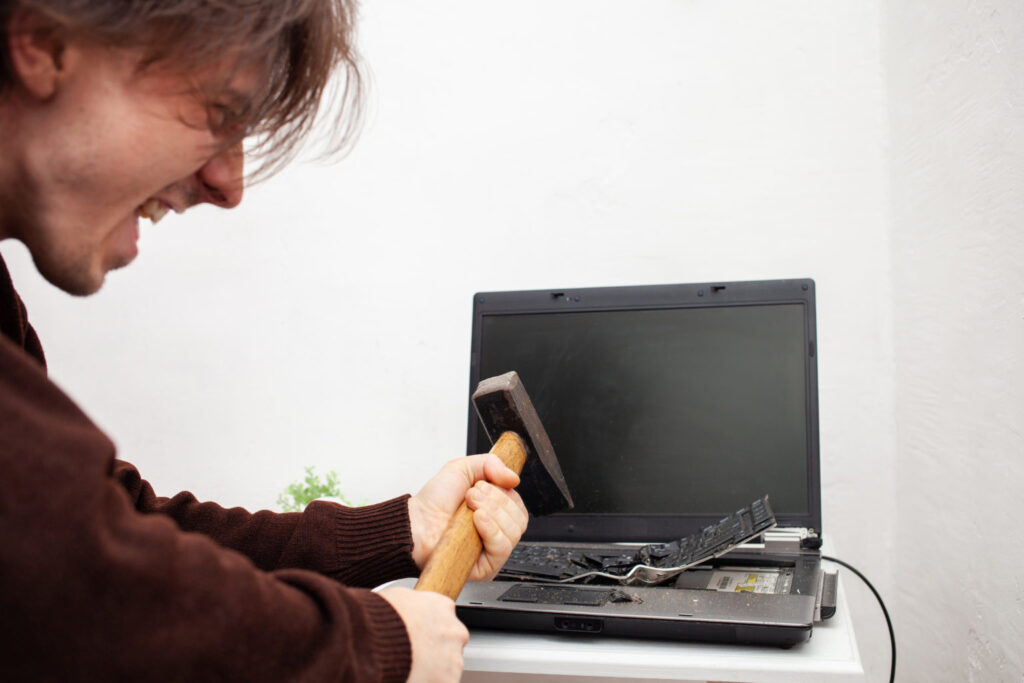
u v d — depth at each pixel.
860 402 1.31
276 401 1.51
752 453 1.05
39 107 0.46
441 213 1.47
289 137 0.60
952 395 1.04
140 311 1.56
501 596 0.81
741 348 1.08
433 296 1.47
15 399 0.38
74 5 0.42
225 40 0.47
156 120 0.48
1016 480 0.83
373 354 1.49
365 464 1.49
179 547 0.41
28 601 0.36
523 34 1.44
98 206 0.49
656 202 1.39
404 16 1.48
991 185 0.90
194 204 0.58
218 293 1.54
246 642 0.41
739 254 1.36
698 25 1.38
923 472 1.15
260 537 0.76
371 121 1.49
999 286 0.88
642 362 1.10
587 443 1.09
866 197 1.32
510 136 1.45
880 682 1.29
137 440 1.55
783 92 1.35
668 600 0.79
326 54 0.56
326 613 0.46
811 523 1.01
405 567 0.76
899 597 1.26
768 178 1.35
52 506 0.36
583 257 1.42
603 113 1.41
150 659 0.38
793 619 0.72
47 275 0.52
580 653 0.73
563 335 1.12
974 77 0.95
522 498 0.90
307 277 1.51
